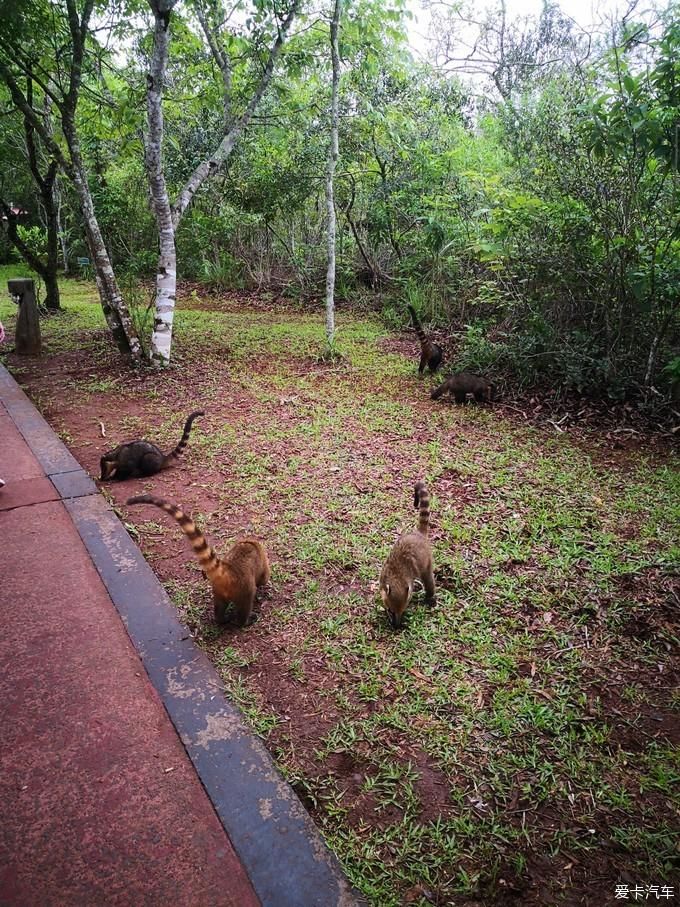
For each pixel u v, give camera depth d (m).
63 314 12.94
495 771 2.49
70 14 7.45
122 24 8.70
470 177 10.46
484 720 2.75
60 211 17.64
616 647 3.21
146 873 2.04
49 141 8.23
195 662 3.05
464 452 5.86
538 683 2.97
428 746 2.61
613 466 5.55
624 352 7.16
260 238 15.54
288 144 12.85
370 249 14.18
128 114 9.65
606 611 3.49
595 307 7.50
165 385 8.05
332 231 8.84
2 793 2.31
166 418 6.84
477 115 13.75
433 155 11.70
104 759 2.48
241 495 4.96
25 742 2.54
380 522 4.49
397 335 10.99
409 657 3.13
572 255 7.29
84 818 2.23
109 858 2.09
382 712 2.79
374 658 3.13
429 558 3.48
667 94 6.03
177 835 2.17
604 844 2.21
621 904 2.01
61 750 2.51
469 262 10.66
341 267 14.46
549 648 3.21
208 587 3.73
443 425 6.63
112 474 5.38
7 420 6.57
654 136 6.01
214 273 16.19
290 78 10.91
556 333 7.63
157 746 2.55
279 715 2.77
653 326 6.95
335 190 13.33
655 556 4.03
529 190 7.92
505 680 2.97
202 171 8.53
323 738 2.65
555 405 7.13
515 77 11.52
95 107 11.45
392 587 3.27
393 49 10.38
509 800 2.38
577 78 7.51
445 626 3.37
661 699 2.87
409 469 5.45
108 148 14.73
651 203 6.50
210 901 1.96
